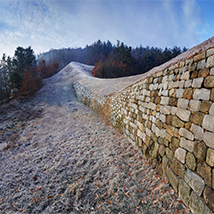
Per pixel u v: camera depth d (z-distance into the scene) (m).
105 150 6.10
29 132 10.22
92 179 4.33
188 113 2.88
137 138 5.75
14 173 5.37
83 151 6.38
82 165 5.21
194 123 2.68
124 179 4.03
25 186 4.55
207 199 2.20
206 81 2.47
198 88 2.67
